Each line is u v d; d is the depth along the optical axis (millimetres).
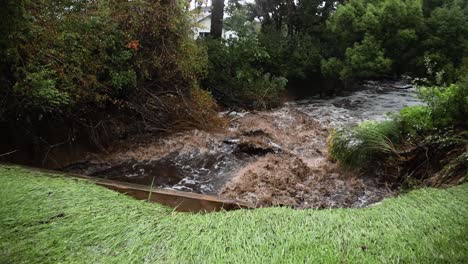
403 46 9922
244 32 9953
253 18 12906
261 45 10672
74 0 5113
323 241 2277
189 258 2109
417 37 9805
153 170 4938
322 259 2053
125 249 2201
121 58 5457
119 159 5168
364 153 4609
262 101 8875
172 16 6258
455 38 9602
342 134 4961
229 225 2541
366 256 2086
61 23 4852
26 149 4742
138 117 5965
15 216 2520
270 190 4164
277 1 12398
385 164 4539
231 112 8344
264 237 2342
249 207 3441
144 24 5906
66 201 2811
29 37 4230
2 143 4598
